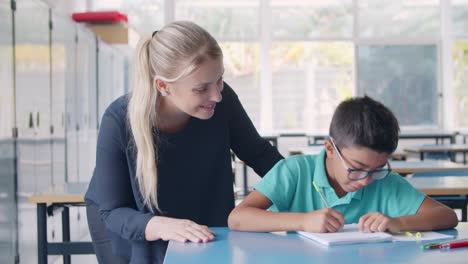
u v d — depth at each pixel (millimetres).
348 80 7781
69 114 4211
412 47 7809
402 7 7746
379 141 1355
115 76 6105
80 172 4547
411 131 7820
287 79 7773
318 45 7746
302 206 1578
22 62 3148
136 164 1476
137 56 1421
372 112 1385
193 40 1330
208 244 1245
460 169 3252
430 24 7801
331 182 1551
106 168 1483
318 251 1169
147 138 1435
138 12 7578
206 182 1577
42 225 2350
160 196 1524
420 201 1509
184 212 1558
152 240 1402
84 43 4715
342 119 1418
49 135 3668
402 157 4727
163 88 1396
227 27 7691
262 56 7711
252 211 1410
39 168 3443
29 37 3273
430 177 2924
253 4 7676
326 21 7727
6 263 2891
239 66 7738
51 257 3414
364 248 1194
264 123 7773
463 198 2600
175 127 1521
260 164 1771
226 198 1604
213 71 1337
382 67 7801
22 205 3105
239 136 1700
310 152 4820
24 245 3129
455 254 1137
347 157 1409
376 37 7750
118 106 1506
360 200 1543
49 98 3680
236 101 1675
